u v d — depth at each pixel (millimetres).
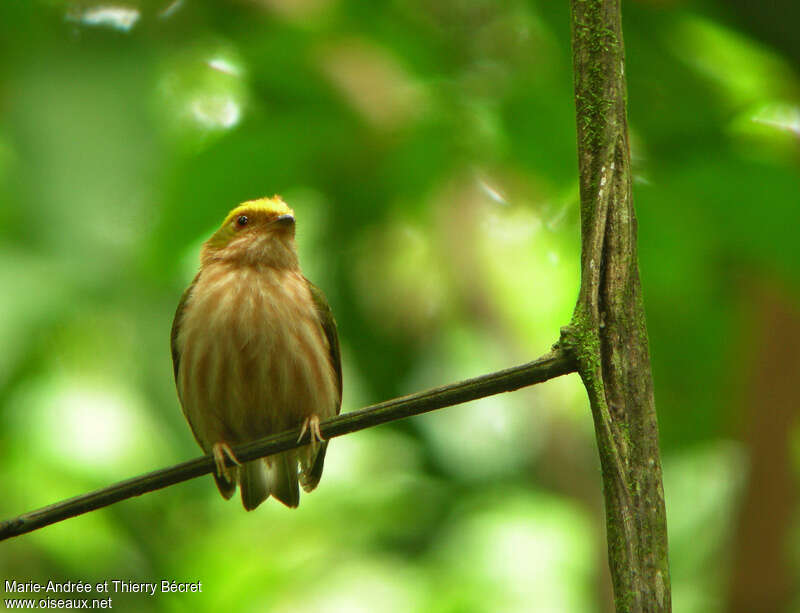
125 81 9258
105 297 9344
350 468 15141
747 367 11203
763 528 10938
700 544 14086
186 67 10117
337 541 14734
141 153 9047
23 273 8875
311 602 13977
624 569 4777
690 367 11484
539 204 10922
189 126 10352
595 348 5055
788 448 11031
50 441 10867
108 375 10922
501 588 12977
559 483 13703
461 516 14242
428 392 5820
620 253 5133
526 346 12812
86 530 12562
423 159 9836
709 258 10445
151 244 9352
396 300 12844
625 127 5273
